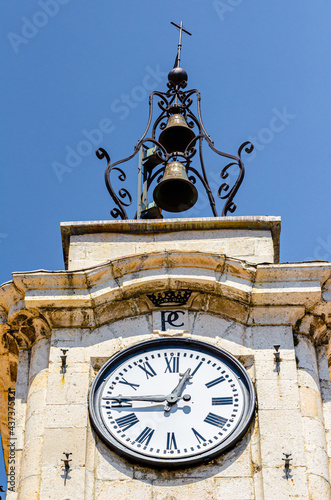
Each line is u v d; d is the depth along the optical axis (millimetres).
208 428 21719
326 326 23406
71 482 21047
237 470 21234
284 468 21125
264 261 24469
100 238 24953
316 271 23359
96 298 23219
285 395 22109
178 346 22953
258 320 23125
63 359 22625
